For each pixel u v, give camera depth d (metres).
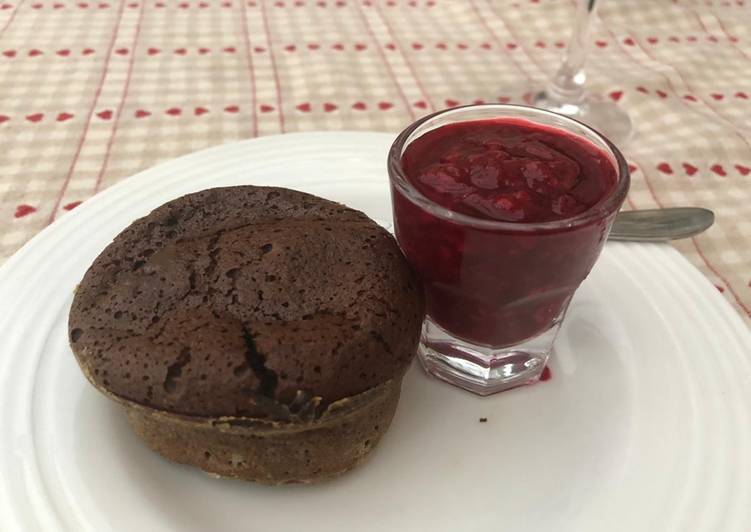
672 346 0.17
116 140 0.26
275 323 0.14
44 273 0.17
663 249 0.19
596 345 0.17
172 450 0.14
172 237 0.16
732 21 0.38
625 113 0.30
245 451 0.14
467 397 0.16
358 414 0.14
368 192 0.21
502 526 0.14
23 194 0.23
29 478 0.13
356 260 0.15
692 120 0.29
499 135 0.17
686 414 0.15
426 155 0.16
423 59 0.34
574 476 0.14
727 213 0.24
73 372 0.15
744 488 0.13
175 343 0.13
